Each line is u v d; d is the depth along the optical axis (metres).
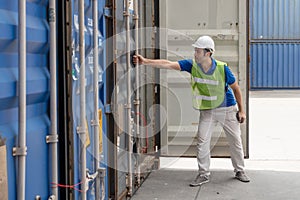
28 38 2.23
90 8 3.07
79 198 2.86
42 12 2.41
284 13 15.52
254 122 9.34
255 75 15.79
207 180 4.84
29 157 2.26
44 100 2.44
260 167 5.62
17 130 2.16
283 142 7.29
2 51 2.05
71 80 2.60
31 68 2.30
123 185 3.95
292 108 11.34
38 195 2.37
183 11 5.57
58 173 2.60
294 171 5.41
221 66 4.63
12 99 2.11
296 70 15.66
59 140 2.60
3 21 2.02
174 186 4.73
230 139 4.92
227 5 5.56
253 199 4.32
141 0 4.52
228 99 4.79
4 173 2.00
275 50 15.66
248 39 5.58
